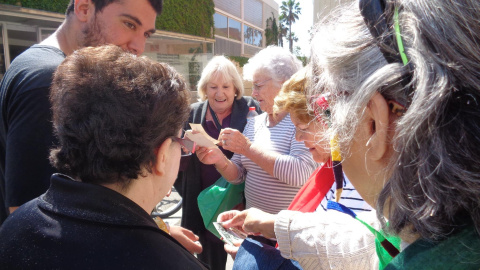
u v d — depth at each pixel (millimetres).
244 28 28375
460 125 467
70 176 865
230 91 2615
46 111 1108
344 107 602
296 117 1285
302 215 1077
